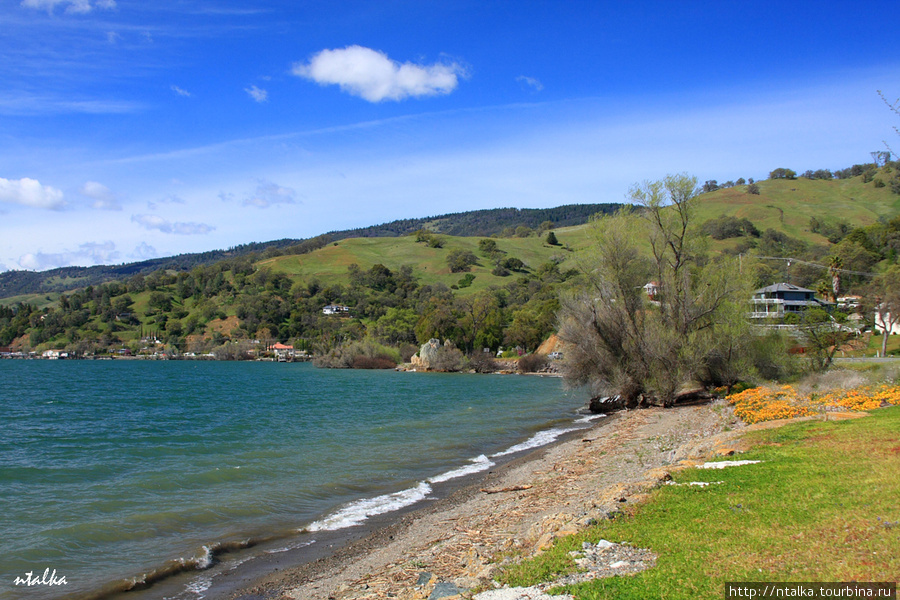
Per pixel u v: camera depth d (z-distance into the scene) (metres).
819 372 36.50
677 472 12.84
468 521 13.61
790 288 74.94
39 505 16.30
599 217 36.22
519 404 45.81
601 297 36.03
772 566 7.02
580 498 14.21
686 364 33.94
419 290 165.50
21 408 44.69
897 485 9.43
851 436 14.34
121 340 154.00
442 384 69.44
